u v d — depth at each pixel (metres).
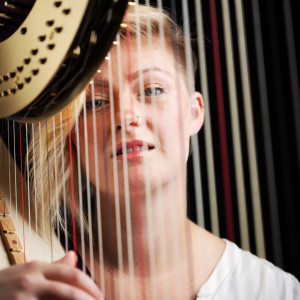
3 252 1.21
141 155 1.28
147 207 1.34
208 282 1.44
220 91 0.95
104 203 1.40
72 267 0.81
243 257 1.54
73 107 1.34
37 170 1.48
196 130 1.58
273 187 0.86
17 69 0.90
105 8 0.79
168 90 1.35
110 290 1.40
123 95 1.30
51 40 0.83
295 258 1.58
